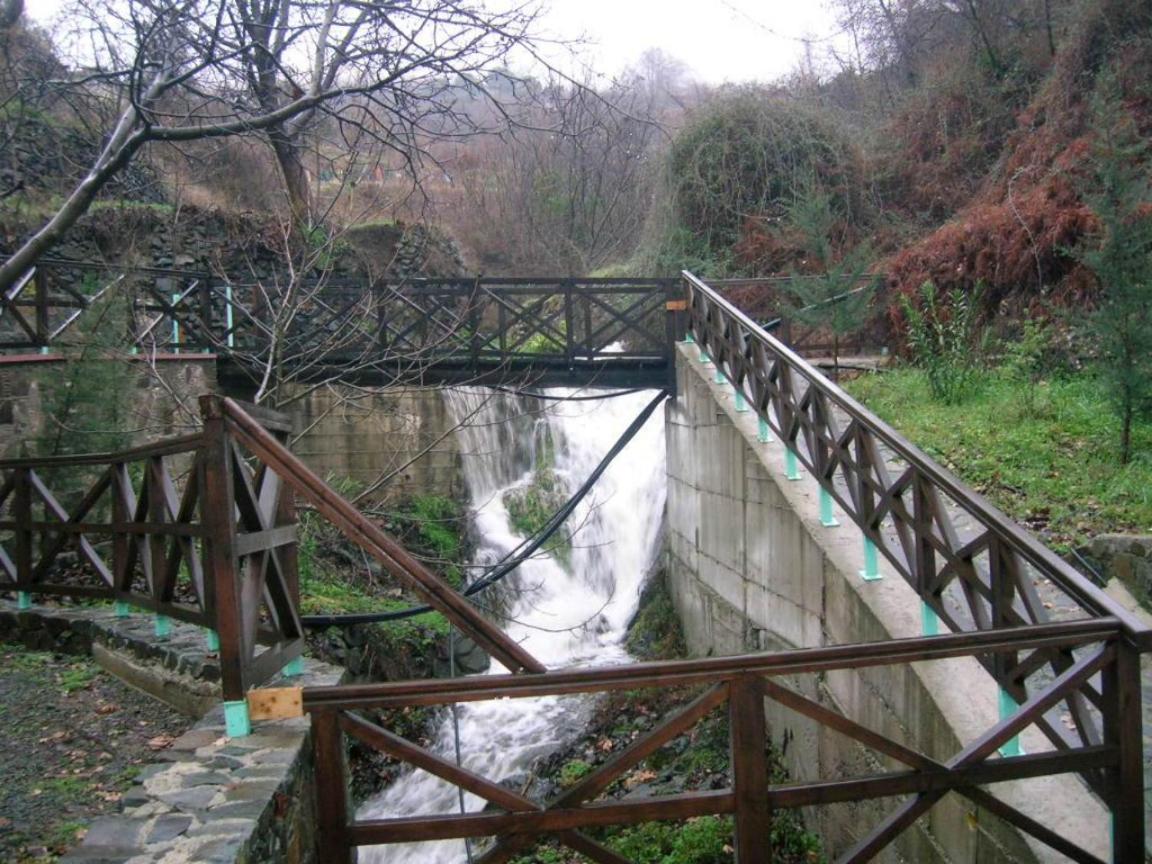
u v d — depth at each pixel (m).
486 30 5.56
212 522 3.31
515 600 10.07
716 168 14.20
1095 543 5.13
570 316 9.95
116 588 5.01
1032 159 11.11
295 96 5.91
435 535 10.51
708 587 8.00
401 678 7.73
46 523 5.39
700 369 8.34
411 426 11.23
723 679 2.79
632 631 9.64
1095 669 2.77
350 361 9.14
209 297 10.40
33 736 4.02
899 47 17.23
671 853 5.24
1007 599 3.27
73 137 11.24
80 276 11.62
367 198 11.75
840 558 5.00
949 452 6.71
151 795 2.90
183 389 9.27
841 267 9.48
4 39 7.62
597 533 10.93
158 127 5.39
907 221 13.66
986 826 3.25
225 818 2.74
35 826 3.18
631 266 14.94
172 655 4.44
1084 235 8.53
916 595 4.49
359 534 3.12
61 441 7.02
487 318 14.09
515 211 19.22
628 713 7.21
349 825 2.78
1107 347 6.18
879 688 4.38
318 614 7.37
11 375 7.39
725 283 10.12
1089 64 11.05
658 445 10.73
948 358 8.40
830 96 17.91
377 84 5.42
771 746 6.24
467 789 2.79
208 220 12.49
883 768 4.28
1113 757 2.80
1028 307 9.31
